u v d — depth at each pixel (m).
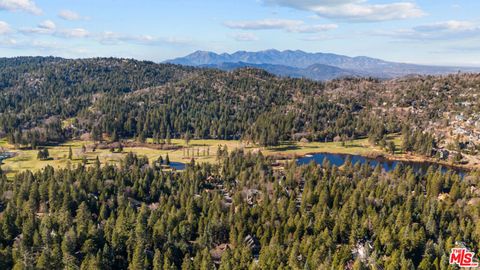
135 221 113.94
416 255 101.38
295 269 92.06
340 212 117.44
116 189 140.88
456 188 140.38
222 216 116.69
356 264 91.38
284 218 118.50
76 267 93.00
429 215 115.00
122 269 99.44
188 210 122.25
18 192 131.75
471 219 119.75
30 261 92.75
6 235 104.00
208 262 93.94
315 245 100.75
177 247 104.62
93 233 103.62
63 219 110.44
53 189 127.81
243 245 104.06
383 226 109.38
